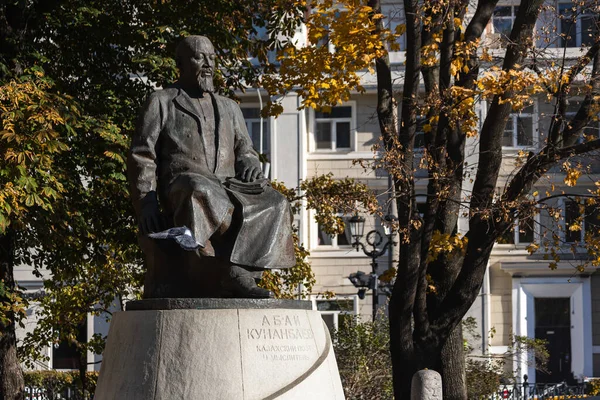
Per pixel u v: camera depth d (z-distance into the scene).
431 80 17.12
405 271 16.31
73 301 22.47
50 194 15.55
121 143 17.25
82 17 18.16
